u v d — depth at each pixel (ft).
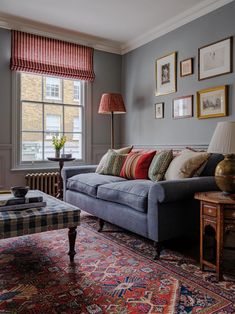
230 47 9.82
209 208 6.02
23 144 13.44
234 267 6.40
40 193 8.33
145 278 5.83
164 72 12.75
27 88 13.48
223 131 6.32
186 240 8.27
